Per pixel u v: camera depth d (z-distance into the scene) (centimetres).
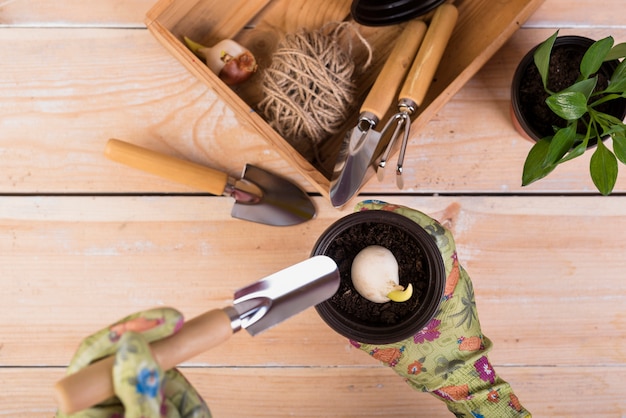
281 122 82
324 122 81
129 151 82
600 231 88
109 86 87
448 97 78
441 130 87
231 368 88
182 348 53
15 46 87
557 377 88
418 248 76
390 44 85
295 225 87
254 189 86
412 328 73
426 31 80
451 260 78
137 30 87
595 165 72
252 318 62
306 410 88
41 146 87
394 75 78
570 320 88
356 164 77
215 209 88
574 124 71
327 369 88
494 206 88
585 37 80
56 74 87
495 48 78
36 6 86
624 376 88
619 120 73
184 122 87
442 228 79
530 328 88
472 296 80
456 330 78
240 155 87
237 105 79
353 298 75
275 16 86
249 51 84
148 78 87
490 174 87
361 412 88
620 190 87
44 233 87
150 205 88
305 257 88
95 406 58
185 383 60
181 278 88
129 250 87
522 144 87
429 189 88
